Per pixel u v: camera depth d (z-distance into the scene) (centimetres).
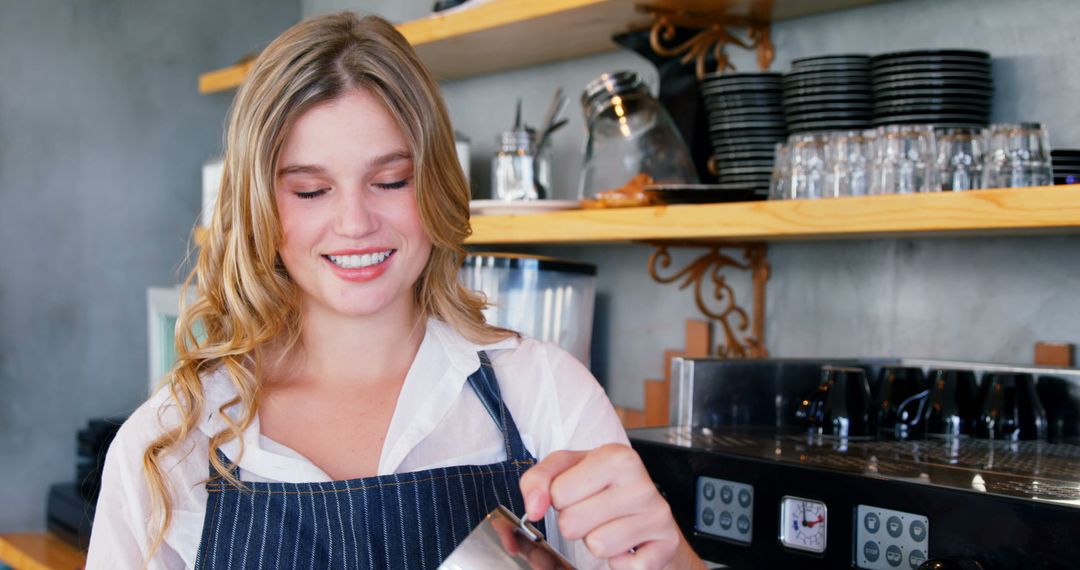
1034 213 132
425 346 119
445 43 232
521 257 205
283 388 117
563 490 91
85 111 298
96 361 301
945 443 155
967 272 180
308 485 109
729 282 217
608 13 201
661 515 93
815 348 202
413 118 109
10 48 287
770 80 188
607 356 244
